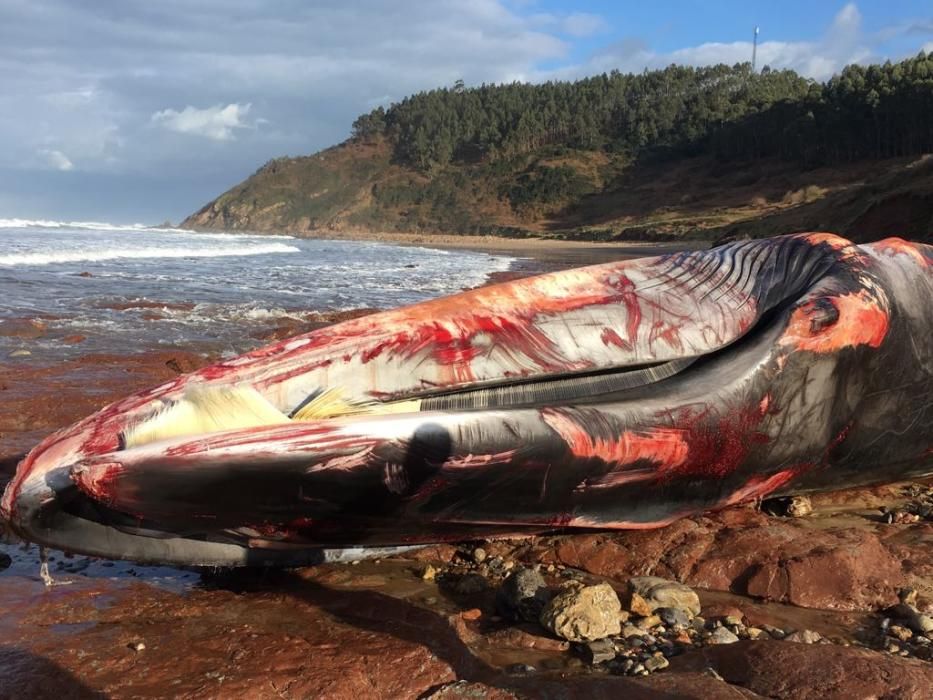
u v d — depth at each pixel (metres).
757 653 2.86
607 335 3.84
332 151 166.88
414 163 148.00
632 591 3.43
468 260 36.09
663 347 3.87
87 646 3.01
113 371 8.08
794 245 4.16
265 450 2.92
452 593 3.60
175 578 3.73
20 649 2.99
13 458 5.25
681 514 3.90
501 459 3.22
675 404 3.55
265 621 3.25
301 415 3.44
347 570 3.83
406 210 130.12
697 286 4.10
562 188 115.12
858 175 76.75
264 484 2.99
